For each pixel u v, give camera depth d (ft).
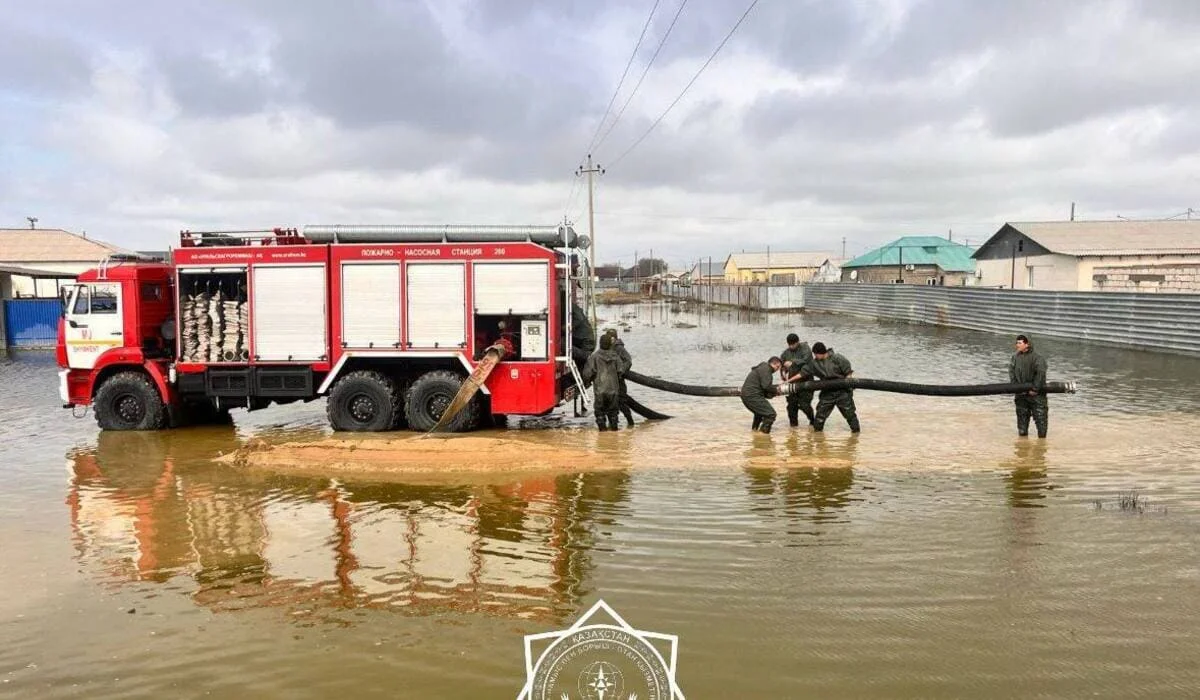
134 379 43.80
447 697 14.89
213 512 27.22
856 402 50.75
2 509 27.89
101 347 44.14
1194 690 14.58
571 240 42.57
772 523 24.85
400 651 16.76
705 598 19.04
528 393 41.55
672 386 44.24
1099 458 33.22
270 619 18.45
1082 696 14.46
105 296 44.04
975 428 40.81
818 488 29.12
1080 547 22.07
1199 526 23.76
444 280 42.04
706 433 40.68
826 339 101.45
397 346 42.27
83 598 19.86
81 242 150.61
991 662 15.71
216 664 16.37
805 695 14.65
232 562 22.25
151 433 43.45
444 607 18.90
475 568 21.42
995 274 150.10
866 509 26.22
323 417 48.88
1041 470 31.24
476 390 41.06
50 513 27.32
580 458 34.04
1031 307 98.94
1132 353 76.89
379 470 32.83
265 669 16.12
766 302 189.47
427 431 41.88
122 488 30.78
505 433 41.42
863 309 157.38
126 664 16.43
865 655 16.10
